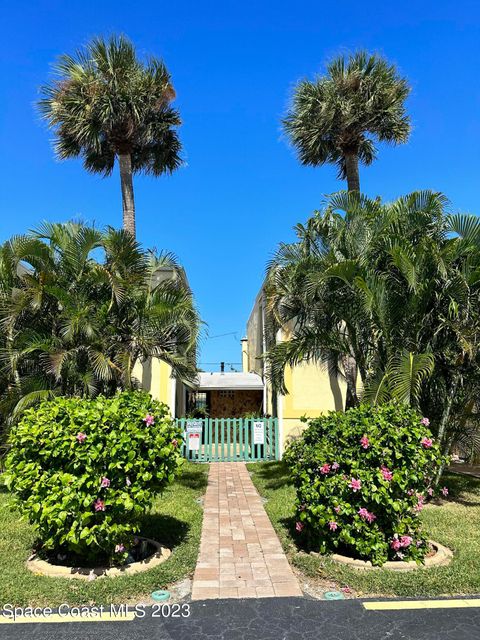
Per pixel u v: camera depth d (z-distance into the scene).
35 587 4.51
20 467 4.89
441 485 9.68
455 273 7.85
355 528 5.16
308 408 14.57
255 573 4.96
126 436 4.88
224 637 3.68
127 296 9.96
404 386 7.19
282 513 7.48
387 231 8.54
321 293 8.82
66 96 12.58
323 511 5.26
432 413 8.57
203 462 14.01
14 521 6.95
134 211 13.73
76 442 4.73
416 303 7.91
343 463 5.32
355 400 11.02
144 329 10.14
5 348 9.34
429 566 5.16
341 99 12.82
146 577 4.77
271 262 9.92
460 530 6.71
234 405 22.39
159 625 3.87
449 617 4.00
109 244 9.97
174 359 10.45
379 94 12.82
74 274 9.95
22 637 3.67
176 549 5.70
